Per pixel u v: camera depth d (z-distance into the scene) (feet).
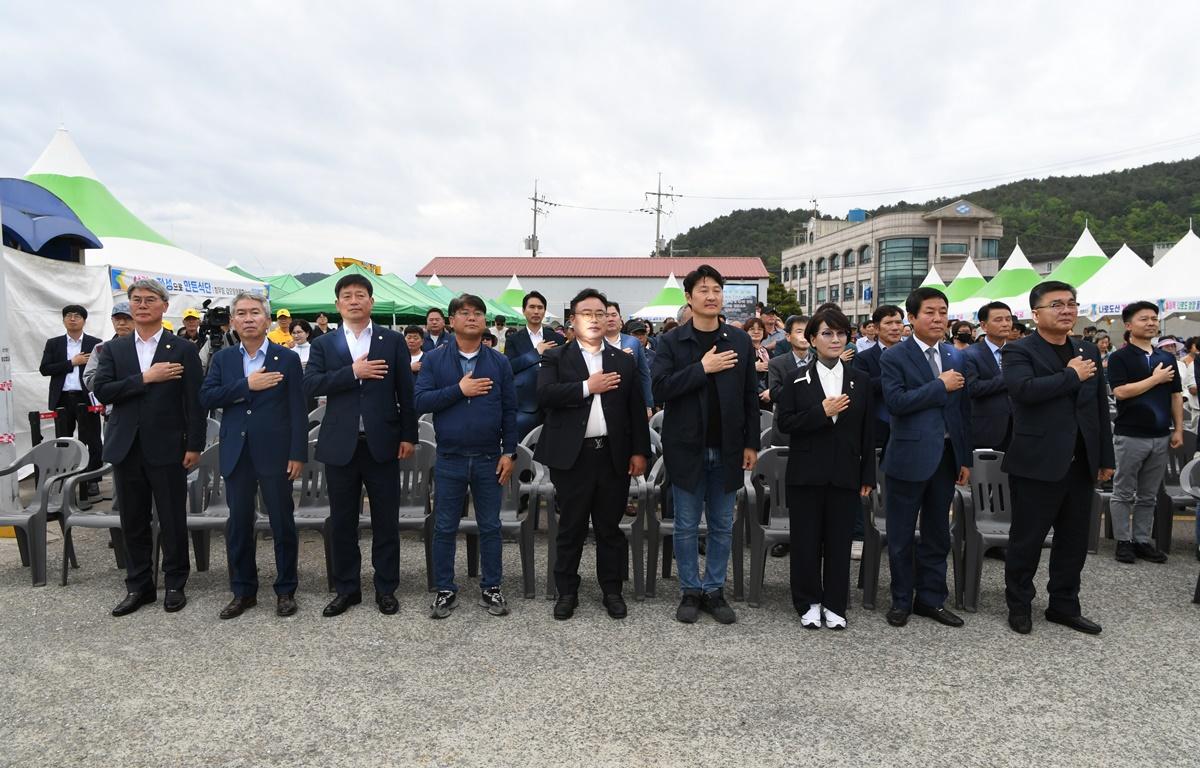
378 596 13.08
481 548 13.08
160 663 10.82
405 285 56.18
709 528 12.80
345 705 9.57
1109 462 12.20
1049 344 12.14
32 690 9.96
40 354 25.43
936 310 12.41
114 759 8.32
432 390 12.79
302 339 28.89
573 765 8.19
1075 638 11.86
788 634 12.07
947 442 12.59
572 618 12.75
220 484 15.78
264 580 14.84
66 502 14.43
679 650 11.37
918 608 12.91
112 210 32.89
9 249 24.26
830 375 12.28
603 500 12.80
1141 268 41.01
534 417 21.94
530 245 164.66
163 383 12.92
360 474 12.98
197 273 33.45
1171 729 8.96
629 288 130.11
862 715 9.31
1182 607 13.23
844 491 12.15
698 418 12.35
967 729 8.97
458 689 10.02
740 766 8.18
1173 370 15.56
